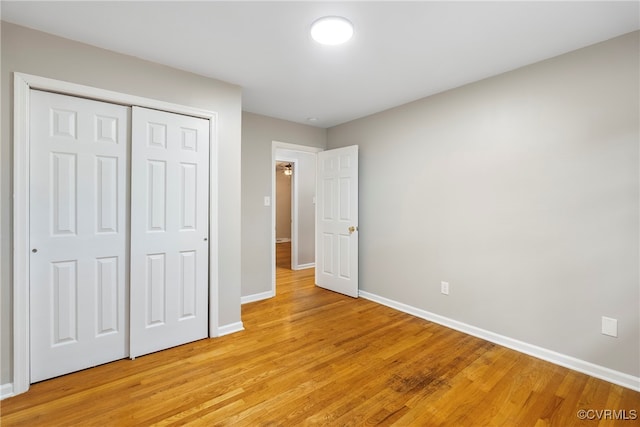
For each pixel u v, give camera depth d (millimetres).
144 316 2291
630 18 1733
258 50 2125
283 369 2102
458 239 2779
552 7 1640
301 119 3883
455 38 1960
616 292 1950
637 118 1868
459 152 2762
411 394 1829
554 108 2193
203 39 1991
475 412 1677
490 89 2543
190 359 2234
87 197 2074
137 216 2248
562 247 2170
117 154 2182
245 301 3576
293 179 5402
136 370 2076
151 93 2281
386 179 3457
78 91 2002
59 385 1896
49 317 1954
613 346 1963
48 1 1600
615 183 1947
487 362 2211
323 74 2523
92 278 2104
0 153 1781
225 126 2660
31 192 1891
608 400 1781
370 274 3666
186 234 2479
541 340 2275
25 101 1842
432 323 2951
